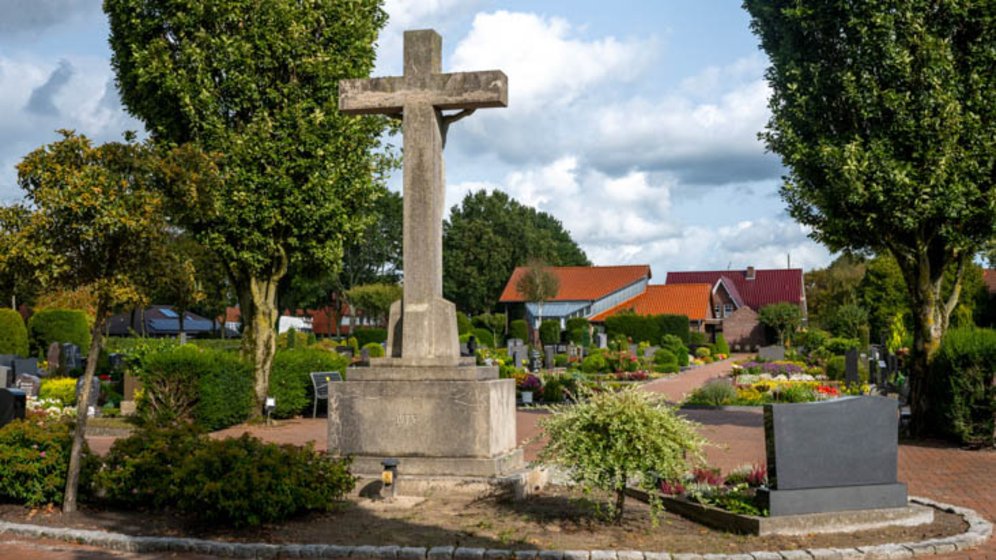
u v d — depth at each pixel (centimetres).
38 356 3709
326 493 895
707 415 2134
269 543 787
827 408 859
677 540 799
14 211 912
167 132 1853
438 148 1108
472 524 856
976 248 1630
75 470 934
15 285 963
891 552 751
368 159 1941
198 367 1723
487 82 1076
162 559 759
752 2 1762
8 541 830
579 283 7856
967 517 882
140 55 1759
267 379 1962
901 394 2373
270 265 1959
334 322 9675
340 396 1058
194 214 1007
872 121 1606
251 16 1808
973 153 1520
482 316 7556
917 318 1680
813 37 1675
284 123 1811
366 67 1927
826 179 1661
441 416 1026
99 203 891
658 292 7812
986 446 1508
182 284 1000
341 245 1964
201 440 984
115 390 2344
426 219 1083
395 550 750
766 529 814
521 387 2684
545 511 923
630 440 831
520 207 10700
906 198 1531
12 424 995
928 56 1508
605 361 3978
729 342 7406
